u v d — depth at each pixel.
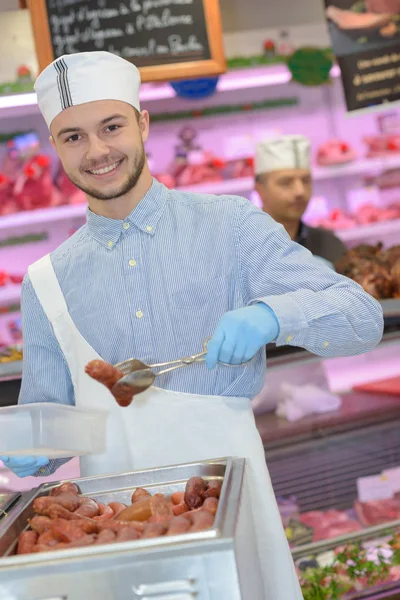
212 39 3.30
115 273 1.74
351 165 4.35
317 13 4.55
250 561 1.28
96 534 1.26
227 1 4.48
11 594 1.10
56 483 1.54
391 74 3.53
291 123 4.63
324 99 4.66
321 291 1.64
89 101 1.63
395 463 2.81
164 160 4.48
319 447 2.73
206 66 3.30
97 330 1.75
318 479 2.71
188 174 4.26
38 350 1.85
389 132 4.59
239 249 1.74
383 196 4.67
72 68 1.63
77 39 3.21
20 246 4.29
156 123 4.46
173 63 3.28
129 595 1.09
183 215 1.76
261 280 1.71
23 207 3.96
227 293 1.73
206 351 1.60
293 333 1.53
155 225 1.74
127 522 1.28
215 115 4.53
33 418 1.40
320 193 4.65
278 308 1.51
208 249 1.74
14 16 3.39
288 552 1.69
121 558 1.09
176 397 1.71
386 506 2.68
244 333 1.45
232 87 4.50
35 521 1.32
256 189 3.66
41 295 1.80
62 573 1.09
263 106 4.59
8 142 4.09
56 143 1.71
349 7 3.48
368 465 2.77
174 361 1.59
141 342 1.72
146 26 3.25
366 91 3.52
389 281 2.94
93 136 1.64
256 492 1.67
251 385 1.73
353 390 3.15
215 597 1.09
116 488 1.54
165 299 1.72
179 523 1.20
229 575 1.08
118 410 1.74
